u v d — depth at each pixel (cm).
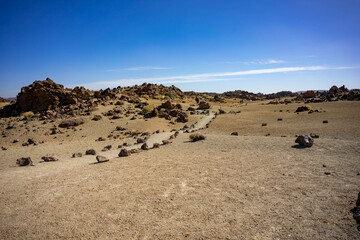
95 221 739
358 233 580
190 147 1998
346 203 746
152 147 2191
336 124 3181
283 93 18438
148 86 9794
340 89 10150
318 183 940
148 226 692
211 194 902
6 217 802
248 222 677
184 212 765
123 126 4462
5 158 2220
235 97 14975
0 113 5409
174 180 1102
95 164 1612
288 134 2889
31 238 662
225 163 1357
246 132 3353
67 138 3662
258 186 952
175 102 8562
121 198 914
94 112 5362
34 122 4612
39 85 5569
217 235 622
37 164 1745
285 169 1159
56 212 820
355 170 1075
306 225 639
